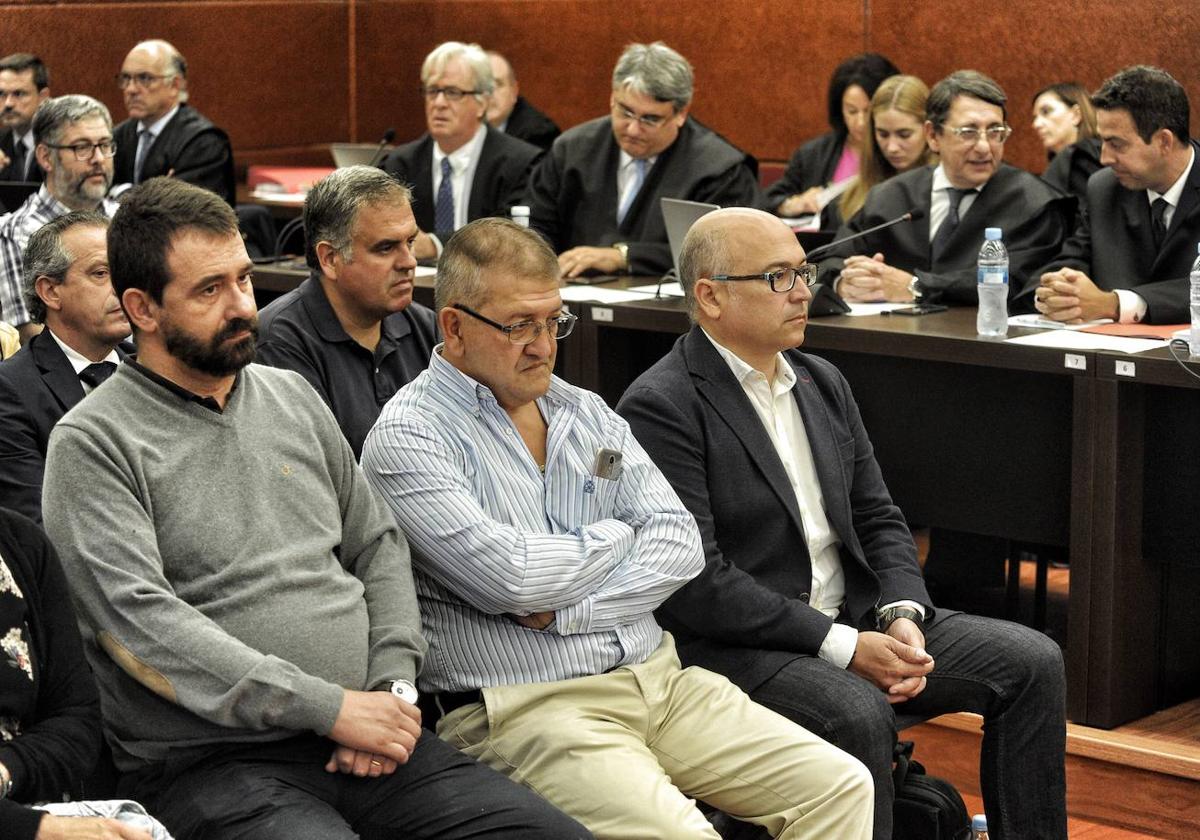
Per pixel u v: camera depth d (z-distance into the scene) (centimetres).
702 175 564
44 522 242
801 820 271
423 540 269
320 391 324
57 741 225
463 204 667
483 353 275
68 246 321
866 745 286
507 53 922
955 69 745
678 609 304
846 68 701
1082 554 382
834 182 712
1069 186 554
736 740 276
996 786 315
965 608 473
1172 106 433
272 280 535
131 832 216
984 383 417
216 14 933
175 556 244
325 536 256
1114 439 373
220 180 784
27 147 746
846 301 476
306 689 237
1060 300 420
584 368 476
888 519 332
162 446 247
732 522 313
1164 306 418
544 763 263
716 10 831
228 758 242
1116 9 686
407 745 245
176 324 244
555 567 268
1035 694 311
